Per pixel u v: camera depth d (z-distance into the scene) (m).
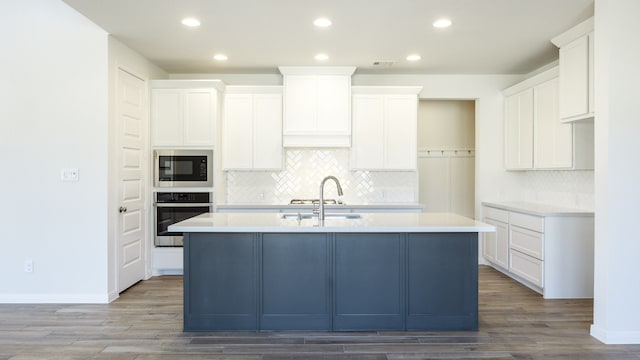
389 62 5.22
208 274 3.36
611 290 3.15
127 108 4.60
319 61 5.18
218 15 3.73
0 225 4.18
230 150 5.52
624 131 3.12
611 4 3.12
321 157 5.83
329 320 3.37
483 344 3.13
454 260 3.37
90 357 2.92
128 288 4.66
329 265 3.36
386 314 3.37
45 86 4.16
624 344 3.14
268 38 4.34
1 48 4.17
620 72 3.12
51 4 4.13
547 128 4.75
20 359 2.90
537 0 3.39
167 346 3.10
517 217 4.85
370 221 3.52
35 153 4.17
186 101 5.22
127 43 4.50
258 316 3.36
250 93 5.51
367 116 5.53
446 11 3.64
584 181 4.68
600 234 3.23
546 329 3.45
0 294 4.18
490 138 5.91
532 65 5.38
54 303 4.16
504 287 4.77
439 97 5.89
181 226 3.22
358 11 3.64
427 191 6.94
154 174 5.20
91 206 4.17
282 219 3.67
